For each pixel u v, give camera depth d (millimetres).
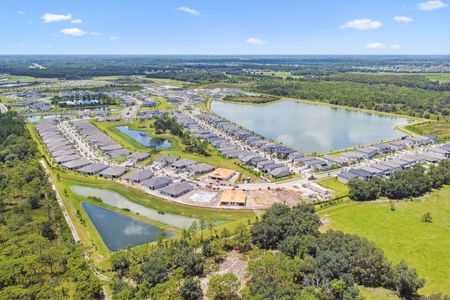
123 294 98312
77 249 122438
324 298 99188
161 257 117375
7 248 119188
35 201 161250
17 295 96938
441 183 195000
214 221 155625
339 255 110938
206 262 123750
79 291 100875
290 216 139750
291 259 117312
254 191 186875
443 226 149875
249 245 136250
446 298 91188
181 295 102375
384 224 151500
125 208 169000
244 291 102938
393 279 107562
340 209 166500
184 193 184000
